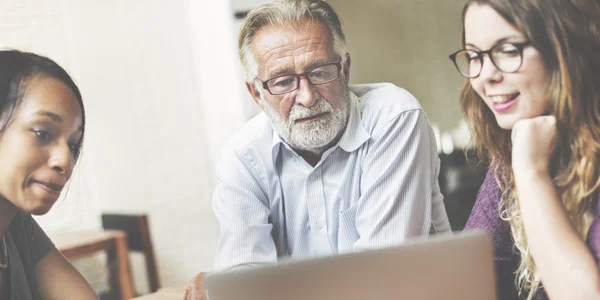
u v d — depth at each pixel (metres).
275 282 0.87
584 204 1.33
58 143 1.32
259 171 1.82
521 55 1.28
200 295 1.38
